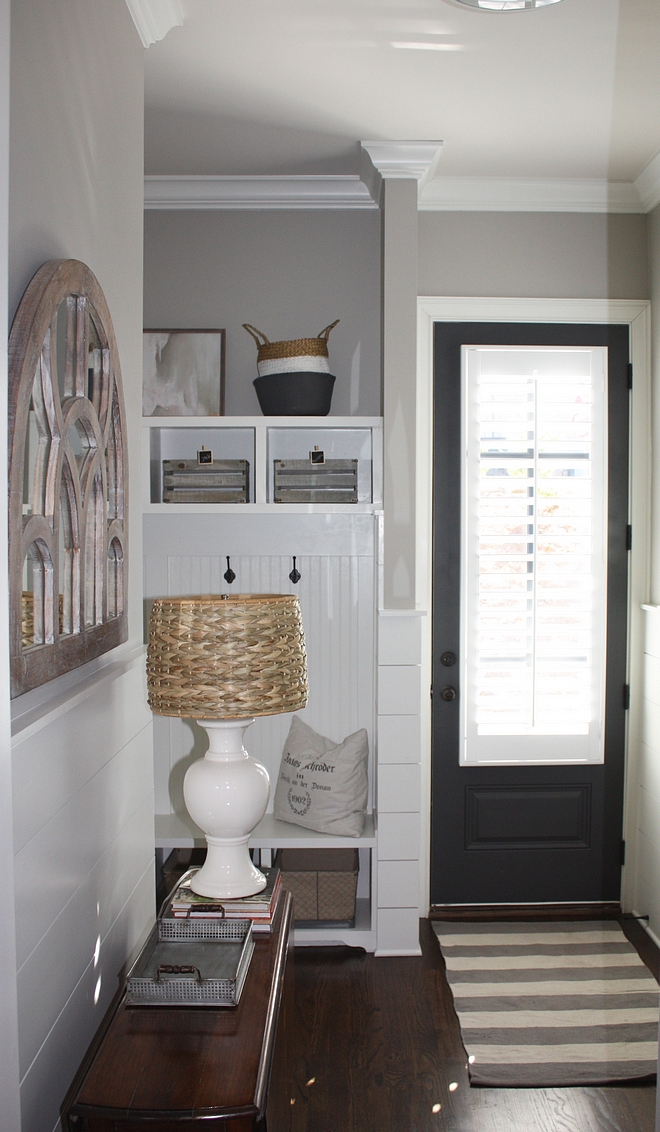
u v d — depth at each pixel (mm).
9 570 1037
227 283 3289
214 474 3111
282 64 2354
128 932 1775
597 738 3324
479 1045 2453
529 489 3283
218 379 3252
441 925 3234
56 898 1298
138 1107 1146
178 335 3264
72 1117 1142
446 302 3270
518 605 3311
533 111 2650
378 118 2693
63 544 1321
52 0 1332
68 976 1361
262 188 3213
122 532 1641
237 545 3188
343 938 3000
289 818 3070
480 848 3355
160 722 3230
